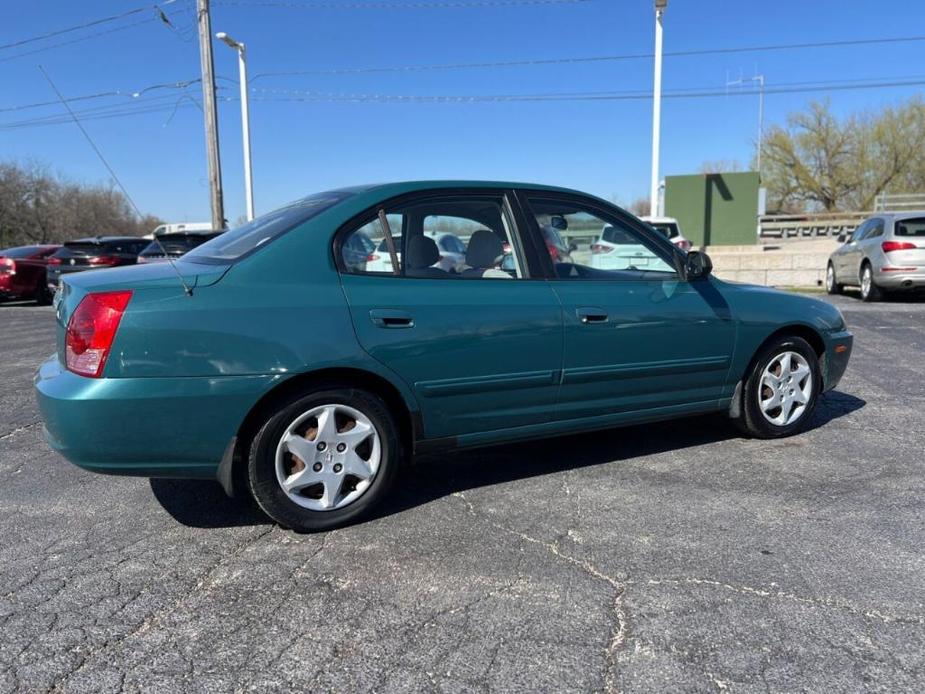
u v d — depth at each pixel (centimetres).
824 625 254
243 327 308
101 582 291
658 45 1886
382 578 292
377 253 350
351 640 249
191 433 305
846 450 446
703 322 422
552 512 356
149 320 296
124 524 349
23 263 1591
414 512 359
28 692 223
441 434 358
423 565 303
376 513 358
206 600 277
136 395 295
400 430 362
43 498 383
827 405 557
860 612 262
